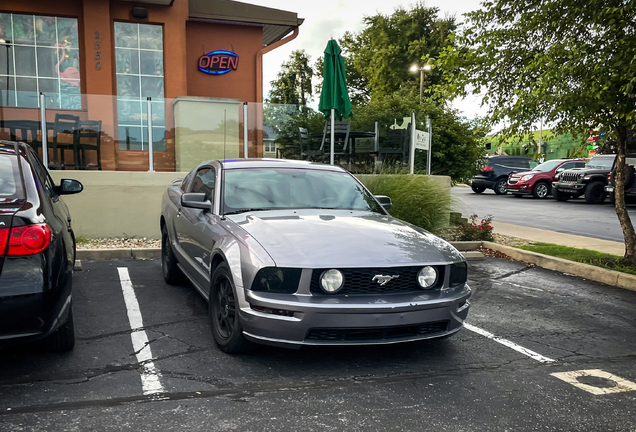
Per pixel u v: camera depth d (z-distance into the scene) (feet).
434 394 11.06
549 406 10.66
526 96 23.61
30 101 27.63
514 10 24.86
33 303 9.89
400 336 11.97
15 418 9.34
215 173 16.81
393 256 12.21
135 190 28.66
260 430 9.25
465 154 49.24
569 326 16.62
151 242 28.04
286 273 11.56
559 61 22.45
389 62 135.74
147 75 39.63
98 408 9.86
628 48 20.16
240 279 11.96
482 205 64.03
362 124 34.35
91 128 28.60
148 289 19.24
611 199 67.21
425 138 37.32
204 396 10.54
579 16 22.91
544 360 13.43
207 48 43.60
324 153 33.83
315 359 12.80
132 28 38.96
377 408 10.28
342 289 11.68
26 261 9.91
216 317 13.39
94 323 15.15
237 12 43.29
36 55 36.60
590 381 12.09
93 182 28.02
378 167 33.45
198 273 15.39
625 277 22.33
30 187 11.57
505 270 25.48
